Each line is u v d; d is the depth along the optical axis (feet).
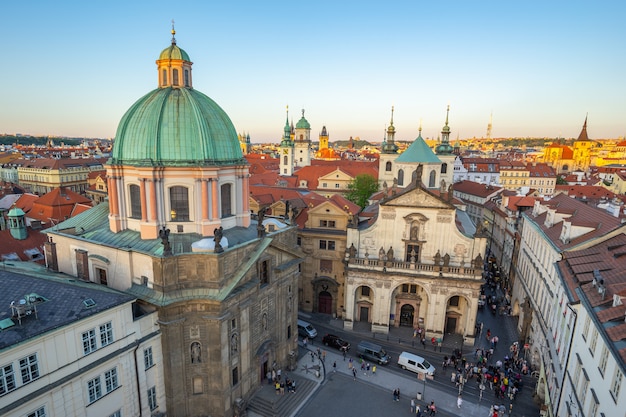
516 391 174.70
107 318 117.29
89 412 114.83
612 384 95.66
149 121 147.43
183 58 158.81
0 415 92.58
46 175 548.72
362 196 370.73
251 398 162.61
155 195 146.72
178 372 140.36
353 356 203.00
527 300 220.43
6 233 207.31
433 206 207.31
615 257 145.79
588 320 121.08
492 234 373.20
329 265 242.17
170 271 134.21
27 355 97.66
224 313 139.64
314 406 164.55
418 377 186.60
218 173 153.58
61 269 165.78
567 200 247.91
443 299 211.82
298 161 603.26
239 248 146.30
